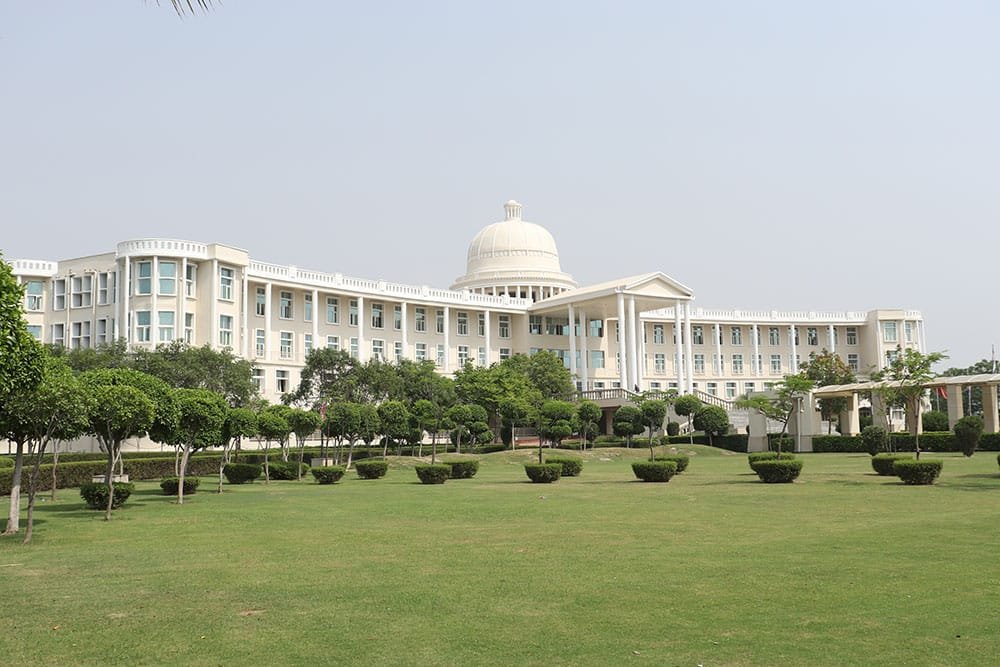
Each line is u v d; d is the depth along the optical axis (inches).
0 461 1493.6
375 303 3083.2
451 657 366.3
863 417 2847.0
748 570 551.2
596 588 500.7
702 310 3740.2
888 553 609.6
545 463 1417.3
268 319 2652.6
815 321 3865.7
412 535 752.3
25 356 721.0
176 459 1556.3
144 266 2281.0
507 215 3927.2
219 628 421.4
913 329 3873.0
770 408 1891.0
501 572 557.3
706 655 363.9
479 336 3366.1
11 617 450.0
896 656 359.6
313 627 421.1
